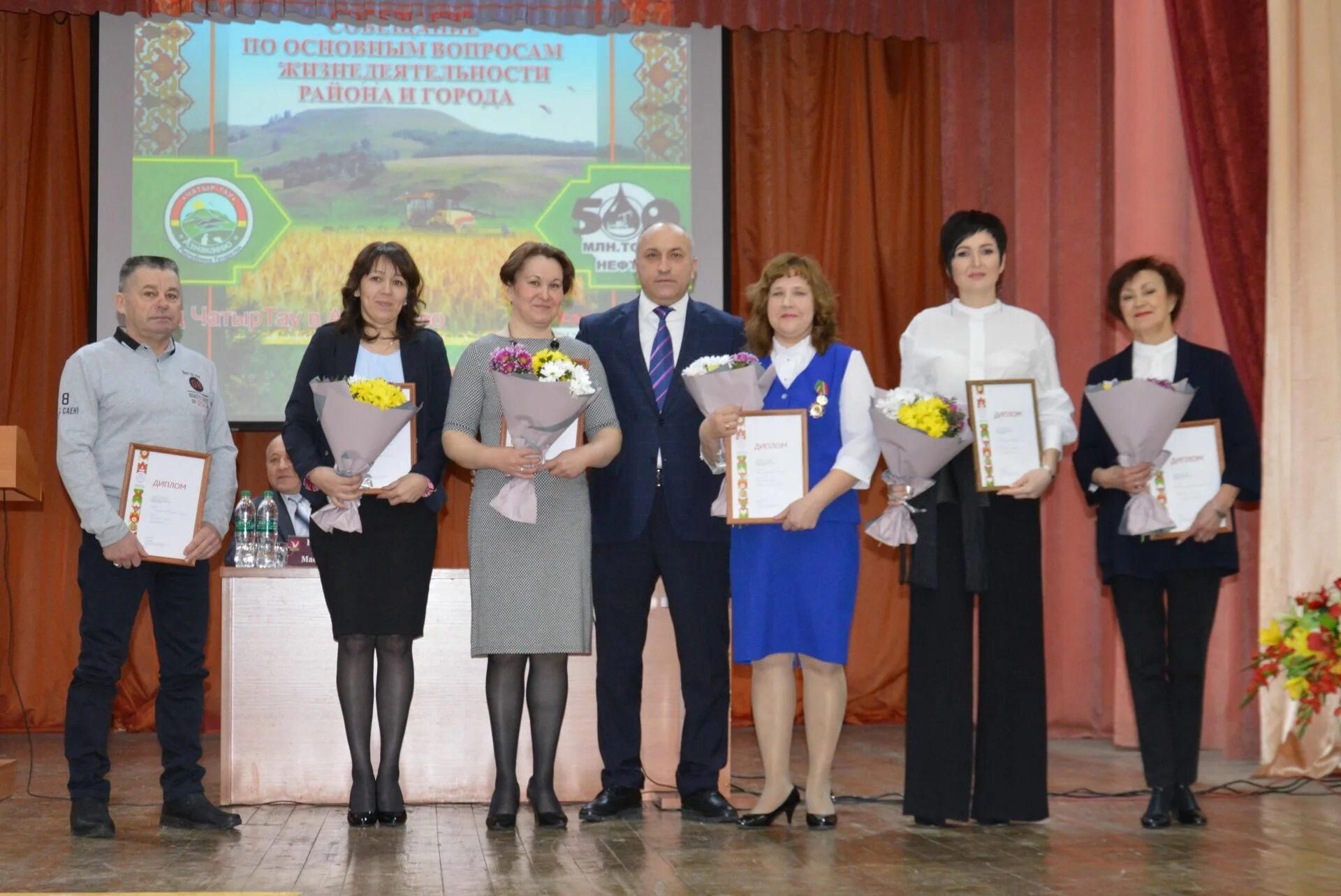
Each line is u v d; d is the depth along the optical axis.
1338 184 4.52
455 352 6.23
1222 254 4.77
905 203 6.59
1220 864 2.95
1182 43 4.86
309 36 6.21
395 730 3.53
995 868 2.90
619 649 3.60
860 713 6.42
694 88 6.38
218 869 2.89
